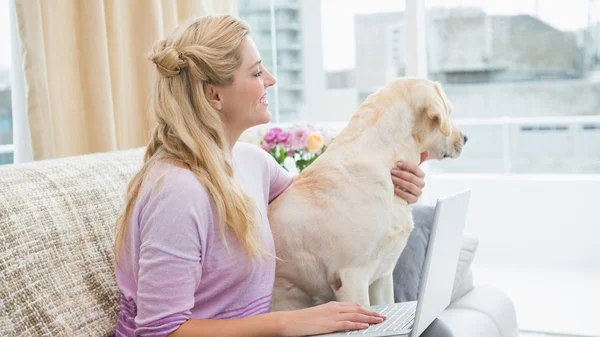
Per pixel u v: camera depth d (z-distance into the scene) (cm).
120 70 242
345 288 143
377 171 144
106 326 134
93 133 230
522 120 466
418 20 315
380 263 150
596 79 503
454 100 545
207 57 124
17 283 120
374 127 150
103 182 152
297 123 227
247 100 130
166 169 121
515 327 189
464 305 180
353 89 495
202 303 126
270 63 425
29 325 119
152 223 117
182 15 277
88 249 138
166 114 124
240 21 132
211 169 122
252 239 125
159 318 114
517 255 416
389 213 144
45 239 129
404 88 154
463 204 135
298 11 475
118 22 240
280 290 150
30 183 135
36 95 207
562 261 404
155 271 115
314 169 151
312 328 117
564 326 289
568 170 509
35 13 205
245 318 119
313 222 144
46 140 210
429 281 118
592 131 500
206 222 120
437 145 158
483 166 523
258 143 228
